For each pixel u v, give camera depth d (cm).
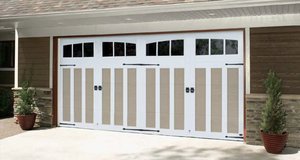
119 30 976
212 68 888
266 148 746
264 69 821
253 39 831
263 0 686
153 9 795
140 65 962
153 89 949
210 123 891
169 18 879
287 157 706
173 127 928
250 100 824
